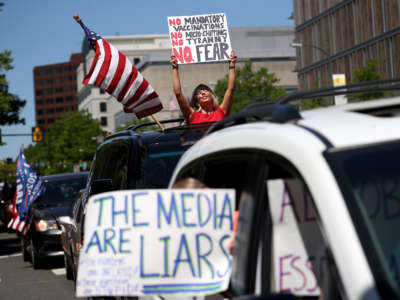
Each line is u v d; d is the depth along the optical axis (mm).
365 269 1957
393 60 48250
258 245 2479
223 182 2887
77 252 8930
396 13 47500
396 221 2084
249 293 2449
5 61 40594
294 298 2121
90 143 97625
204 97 6730
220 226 2605
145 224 2553
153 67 112312
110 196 2617
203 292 2516
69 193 13852
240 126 2879
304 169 2242
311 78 61219
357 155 2186
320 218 2133
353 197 2090
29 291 10250
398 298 1906
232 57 7199
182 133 6914
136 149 6723
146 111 8188
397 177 2146
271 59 113938
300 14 62750
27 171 13938
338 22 56094
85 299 8922
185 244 2545
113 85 8070
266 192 2496
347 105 2920
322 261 2314
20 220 14336
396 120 2352
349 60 54594
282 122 2547
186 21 7320
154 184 6477
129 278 2527
